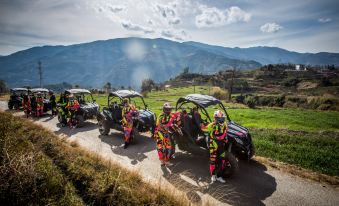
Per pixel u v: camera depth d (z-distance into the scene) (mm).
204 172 7465
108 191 5137
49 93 19531
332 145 12328
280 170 7609
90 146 10367
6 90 96938
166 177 7117
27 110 18359
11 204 4445
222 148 6836
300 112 35688
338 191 6285
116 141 11234
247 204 5645
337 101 54656
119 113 12117
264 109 42844
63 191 4934
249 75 182875
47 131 10516
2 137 7184
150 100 58500
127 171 6621
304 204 5641
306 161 8656
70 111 14258
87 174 5688
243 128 8164
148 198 5098
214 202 5711
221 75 182875
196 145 8078
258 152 9672
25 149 6383
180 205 5090
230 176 7066
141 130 11250
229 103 56125
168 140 7918
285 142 12773
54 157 6688
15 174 4816
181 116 8227
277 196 6000
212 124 6828
